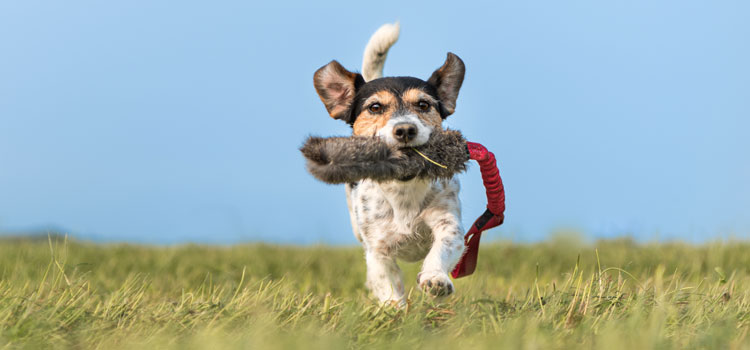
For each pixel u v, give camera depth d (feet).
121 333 9.91
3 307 10.58
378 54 18.11
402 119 12.50
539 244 25.30
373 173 11.82
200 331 9.77
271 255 25.98
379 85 14.48
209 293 13.80
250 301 11.70
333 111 15.44
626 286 13.71
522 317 10.27
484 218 14.19
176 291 16.42
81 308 10.98
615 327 9.73
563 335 9.64
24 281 14.99
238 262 23.39
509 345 8.58
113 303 11.56
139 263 22.58
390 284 14.23
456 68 15.44
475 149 12.88
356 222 16.10
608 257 22.85
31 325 9.70
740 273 17.69
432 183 13.94
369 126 13.94
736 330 9.69
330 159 11.77
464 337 9.66
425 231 14.40
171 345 9.02
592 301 11.26
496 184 13.55
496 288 16.94
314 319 10.66
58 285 13.19
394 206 14.16
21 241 25.43
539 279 19.53
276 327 10.03
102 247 27.94
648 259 21.86
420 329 9.81
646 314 10.76
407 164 11.94
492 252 24.39
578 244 23.93
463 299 13.08
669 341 9.07
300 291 15.76
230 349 8.51
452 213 13.97
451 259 13.07
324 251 28.07
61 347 9.18
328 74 15.35
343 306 11.58
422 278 12.03
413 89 14.28
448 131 12.79
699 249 23.31
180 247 29.07
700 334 9.36
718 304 11.43
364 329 10.10
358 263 23.20
